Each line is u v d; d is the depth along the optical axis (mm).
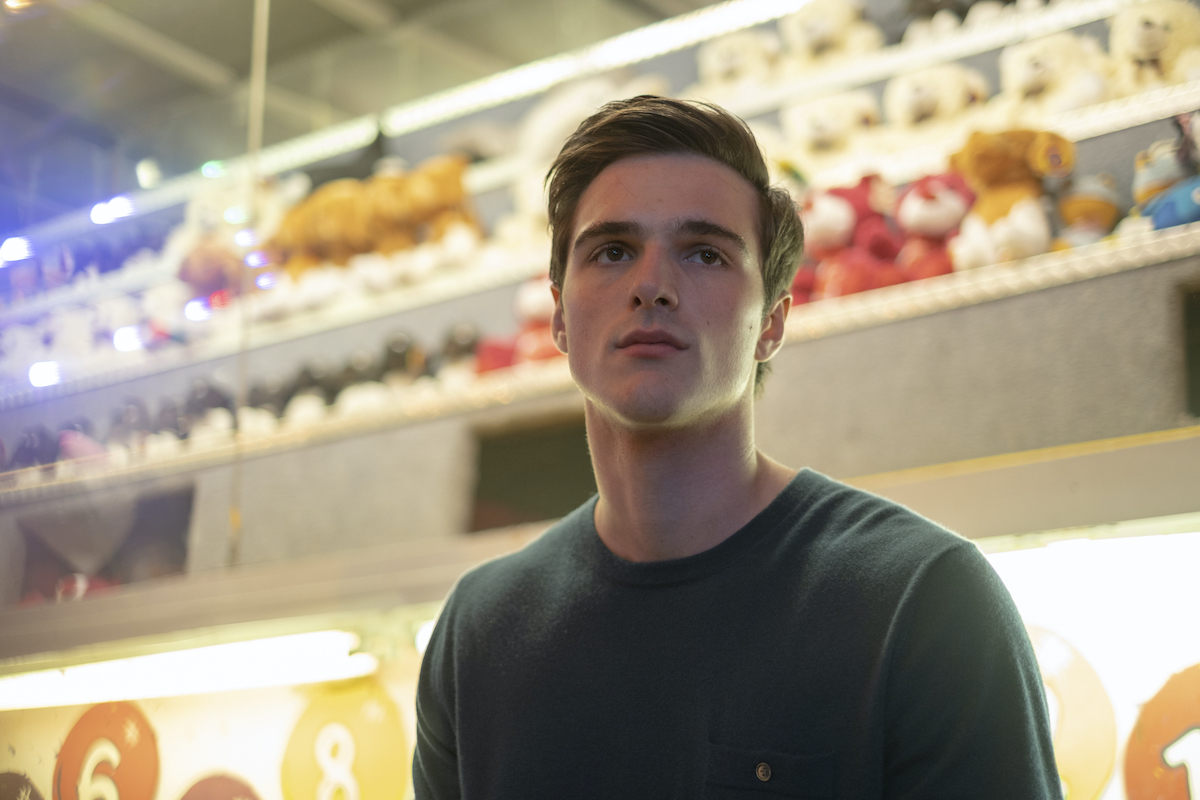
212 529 1617
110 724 1370
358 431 1756
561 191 757
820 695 622
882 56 1709
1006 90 1515
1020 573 947
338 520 1729
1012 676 616
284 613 1360
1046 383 1166
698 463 689
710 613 673
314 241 2104
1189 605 865
